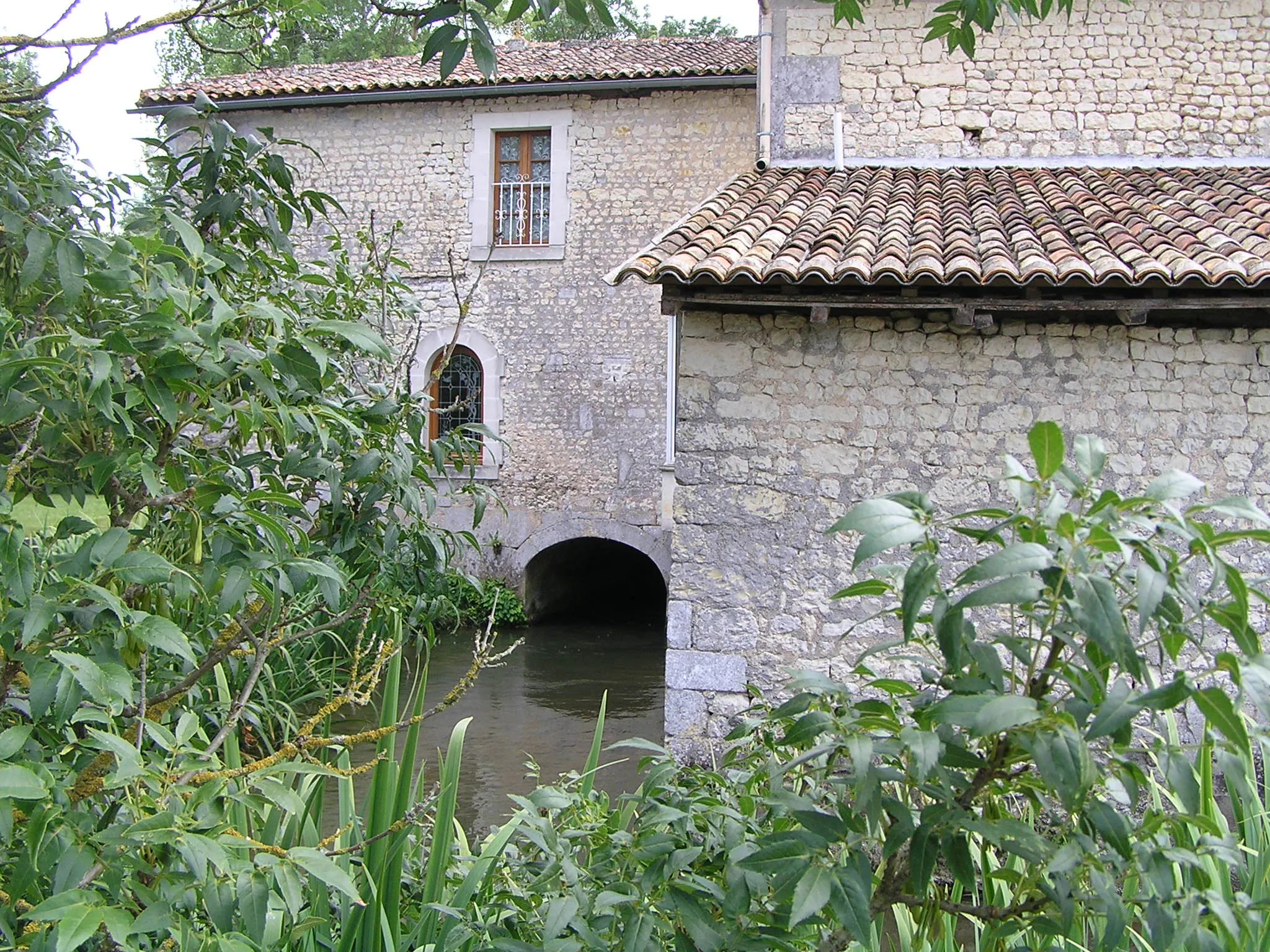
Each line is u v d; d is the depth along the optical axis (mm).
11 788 1457
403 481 2770
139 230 2645
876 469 5820
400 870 2648
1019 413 5754
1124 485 5660
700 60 12727
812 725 1561
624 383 12891
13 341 1937
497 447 13078
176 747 1725
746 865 1596
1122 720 1269
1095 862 1473
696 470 5910
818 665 5797
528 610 13633
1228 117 8078
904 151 8234
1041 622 1470
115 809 1699
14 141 2561
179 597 1938
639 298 12828
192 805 1634
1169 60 8133
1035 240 5824
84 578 1739
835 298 5496
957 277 5281
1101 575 1329
